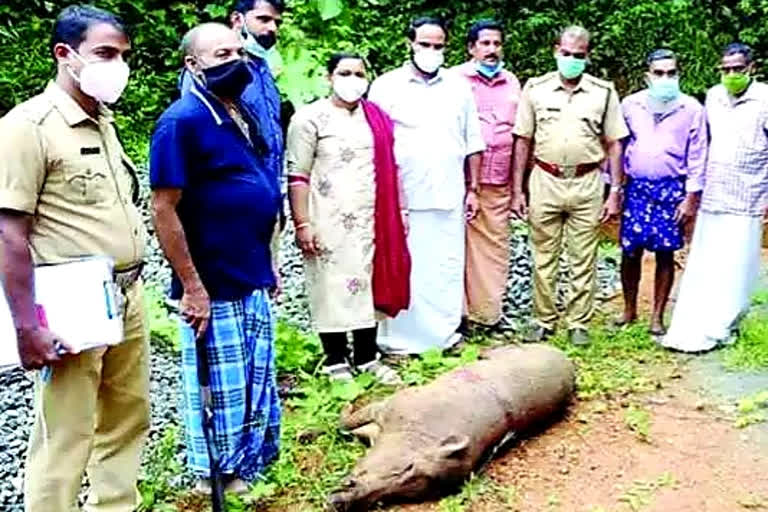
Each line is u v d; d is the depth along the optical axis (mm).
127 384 3873
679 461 4531
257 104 4609
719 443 4699
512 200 6219
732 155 5707
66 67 3451
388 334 5973
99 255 3537
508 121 6164
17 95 9250
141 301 3836
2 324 3383
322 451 4668
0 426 5238
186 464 4582
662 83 5762
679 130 5836
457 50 10688
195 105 3824
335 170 5352
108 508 3971
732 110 5723
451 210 5859
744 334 5949
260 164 4023
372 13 10969
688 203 5855
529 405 4652
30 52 9570
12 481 4742
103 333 3438
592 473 4445
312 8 9938
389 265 5551
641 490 4281
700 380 5457
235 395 4039
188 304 3900
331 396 5199
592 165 5953
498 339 6242
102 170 3547
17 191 3342
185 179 3801
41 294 3377
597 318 6617
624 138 5980
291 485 4398
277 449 4312
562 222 6078
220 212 3895
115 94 3469
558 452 4641
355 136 5375
